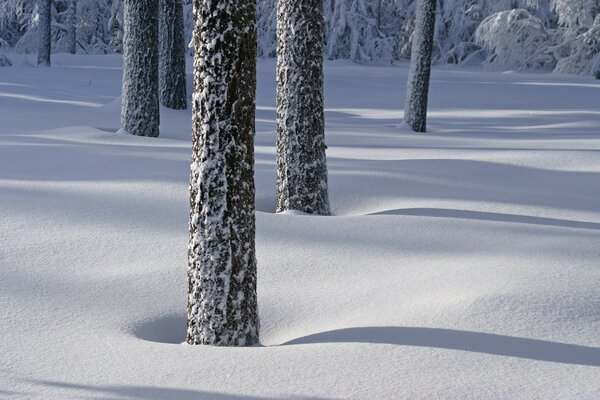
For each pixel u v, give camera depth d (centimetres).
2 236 719
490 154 1285
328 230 768
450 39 4841
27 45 5188
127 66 1523
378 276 628
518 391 398
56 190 915
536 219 830
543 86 3178
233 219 502
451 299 544
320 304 572
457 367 429
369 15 4488
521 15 4178
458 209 878
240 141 500
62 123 1741
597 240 715
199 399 391
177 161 1138
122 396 395
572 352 448
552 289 546
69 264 645
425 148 1409
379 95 2880
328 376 420
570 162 1198
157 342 495
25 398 392
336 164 1155
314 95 887
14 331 496
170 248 695
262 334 538
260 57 4444
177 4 1925
